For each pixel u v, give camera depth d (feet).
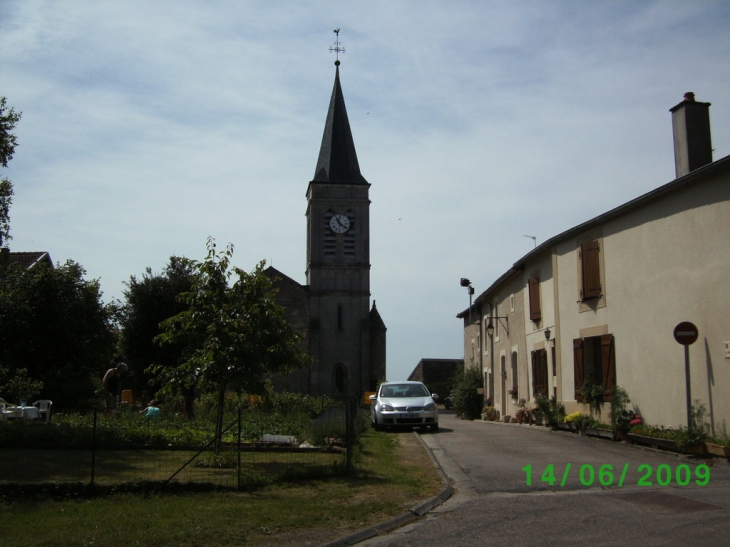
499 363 97.50
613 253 54.95
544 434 58.39
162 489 30.71
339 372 182.91
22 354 77.51
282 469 35.94
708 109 53.62
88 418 58.44
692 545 21.48
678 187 45.78
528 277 78.95
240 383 39.24
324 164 191.21
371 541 23.52
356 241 187.11
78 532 22.94
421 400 66.28
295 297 183.32
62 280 80.07
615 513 26.27
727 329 41.29
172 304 114.62
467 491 31.99
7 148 64.34
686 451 41.63
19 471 34.91
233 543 22.57
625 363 52.90
